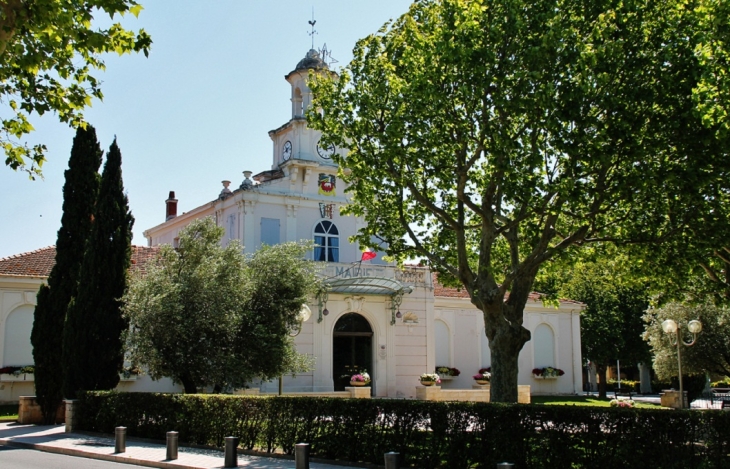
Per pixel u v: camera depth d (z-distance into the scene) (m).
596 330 47.34
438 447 13.81
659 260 19.11
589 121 15.99
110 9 11.93
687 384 38.16
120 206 23.70
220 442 17.69
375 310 33.47
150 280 22.09
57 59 13.91
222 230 24.14
